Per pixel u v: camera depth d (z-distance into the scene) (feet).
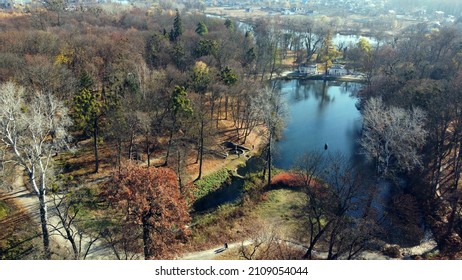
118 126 267.18
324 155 330.54
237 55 483.51
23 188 239.71
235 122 372.58
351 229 199.72
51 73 296.51
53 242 194.80
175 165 289.74
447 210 244.22
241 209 253.24
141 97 306.96
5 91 192.95
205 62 424.46
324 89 551.59
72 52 369.91
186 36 527.81
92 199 236.63
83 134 319.68
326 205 215.10
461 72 385.70
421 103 288.10
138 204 154.10
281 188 281.13
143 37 490.49
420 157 280.31
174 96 282.36
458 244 214.69
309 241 217.77
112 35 470.39
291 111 451.12
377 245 209.67
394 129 249.34
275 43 615.98
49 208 222.07
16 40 386.11
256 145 352.69
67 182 252.42
